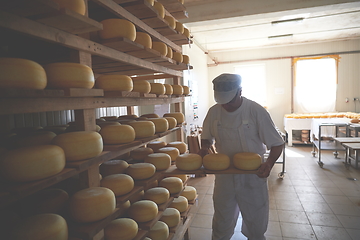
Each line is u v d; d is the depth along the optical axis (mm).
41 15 817
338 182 3568
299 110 7203
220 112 1806
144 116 2037
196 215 2686
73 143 892
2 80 679
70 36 928
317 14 4637
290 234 2232
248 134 1707
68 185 1255
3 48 1328
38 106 795
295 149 5988
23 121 1556
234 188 1746
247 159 1525
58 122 1882
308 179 3740
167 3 1958
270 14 3803
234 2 3854
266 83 7402
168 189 1847
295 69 7129
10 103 703
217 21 4031
